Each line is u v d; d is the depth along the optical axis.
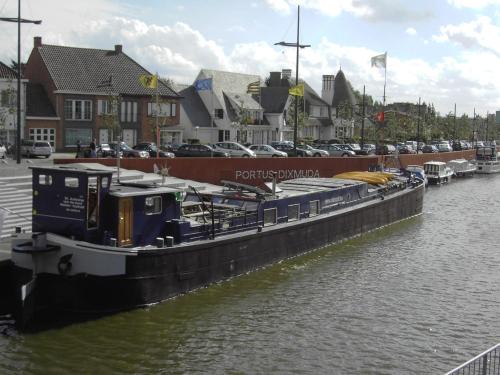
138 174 28.31
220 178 34.88
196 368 12.45
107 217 15.11
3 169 29.19
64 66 59.09
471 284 19.14
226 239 17.61
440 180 52.66
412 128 94.69
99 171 14.77
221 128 71.38
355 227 25.97
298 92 38.44
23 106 54.12
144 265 14.98
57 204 14.96
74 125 57.34
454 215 34.00
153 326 14.40
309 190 24.77
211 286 17.33
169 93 64.38
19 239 14.85
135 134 61.84
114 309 14.80
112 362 12.56
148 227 15.93
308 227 22.09
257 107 74.94
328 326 15.02
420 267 21.19
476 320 15.81
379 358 13.23
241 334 14.26
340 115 86.88
